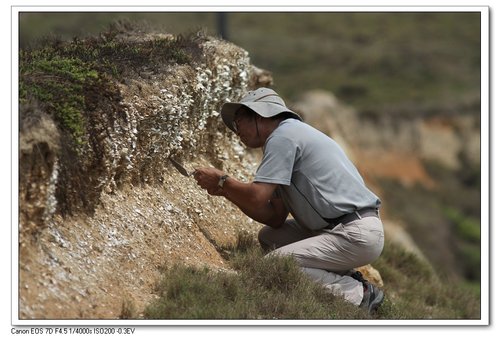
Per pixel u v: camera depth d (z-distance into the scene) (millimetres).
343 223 9305
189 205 10398
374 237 9242
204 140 11867
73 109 8180
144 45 10859
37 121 7590
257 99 9625
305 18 98438
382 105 69000
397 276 14852
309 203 9305
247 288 8766
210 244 10125
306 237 10320
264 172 9141
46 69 8734
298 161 9258
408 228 42188
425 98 72188
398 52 86750
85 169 8305
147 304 8016
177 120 10273
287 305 8641
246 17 97375
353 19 99688
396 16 101250
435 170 62625
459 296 15289
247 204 9211
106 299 7742
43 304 7172
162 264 8883
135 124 9172
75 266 7762
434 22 99250
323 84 77062
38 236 7504
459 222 51875
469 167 65312
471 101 69438
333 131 34844
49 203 7605
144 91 9578
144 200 9484
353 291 9477
